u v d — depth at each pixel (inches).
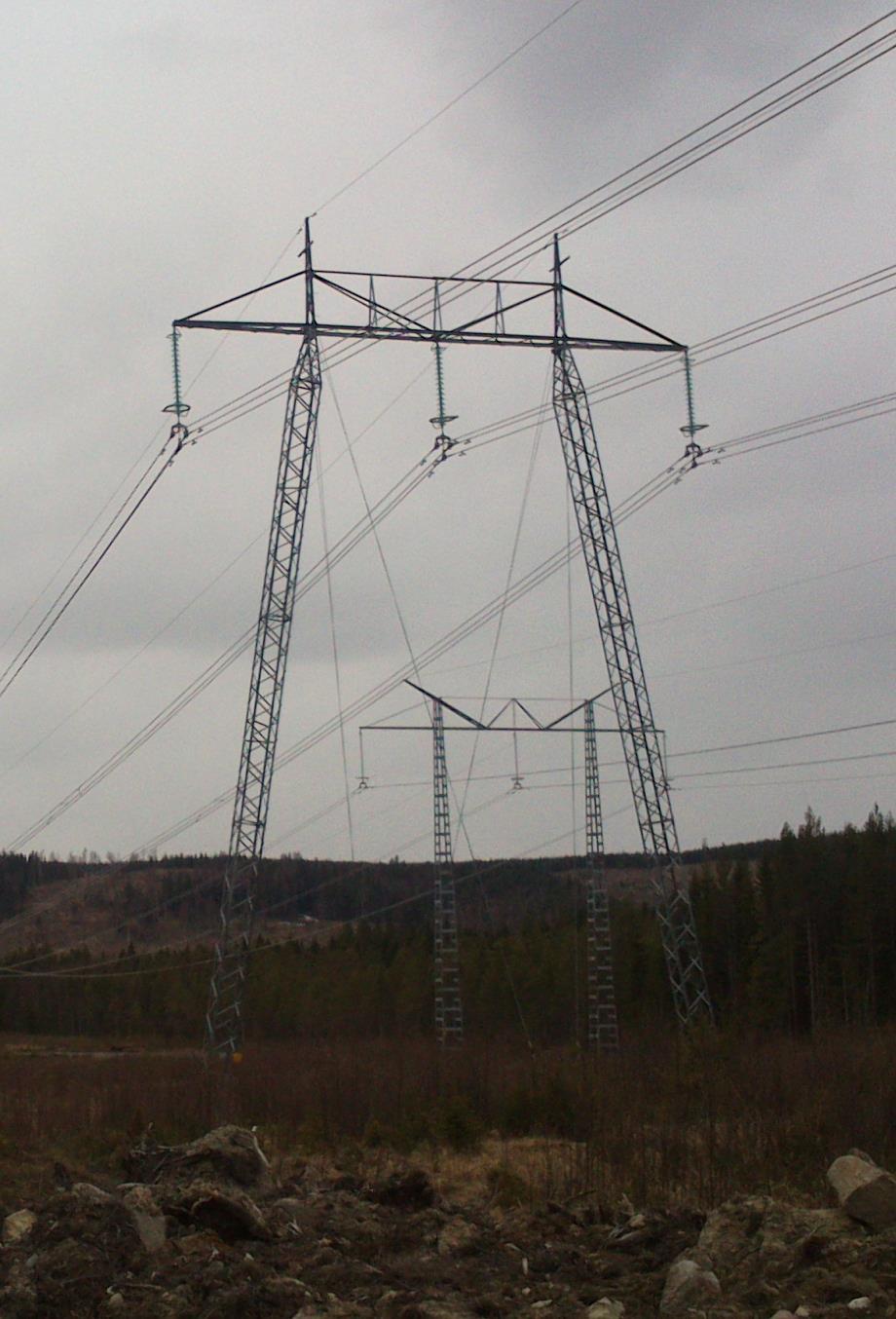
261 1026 3791.8
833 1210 736.3
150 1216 796.6
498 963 3444.9
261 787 1989.4
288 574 1977.1
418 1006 3503.9
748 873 3732.8
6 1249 752.3
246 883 1999.3
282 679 1995.6
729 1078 1248.8
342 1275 732.7
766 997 2844.5
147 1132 1295.5
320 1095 1514.5
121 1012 4608.8
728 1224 751.1
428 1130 1373.0
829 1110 1122.0
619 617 2000.5
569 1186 1031.0
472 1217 941.8
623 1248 820.6
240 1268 712.4
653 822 2021.4
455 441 1882.4
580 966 3390.7
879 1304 618.8
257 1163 960.3
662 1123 1130.0
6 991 4773.6
